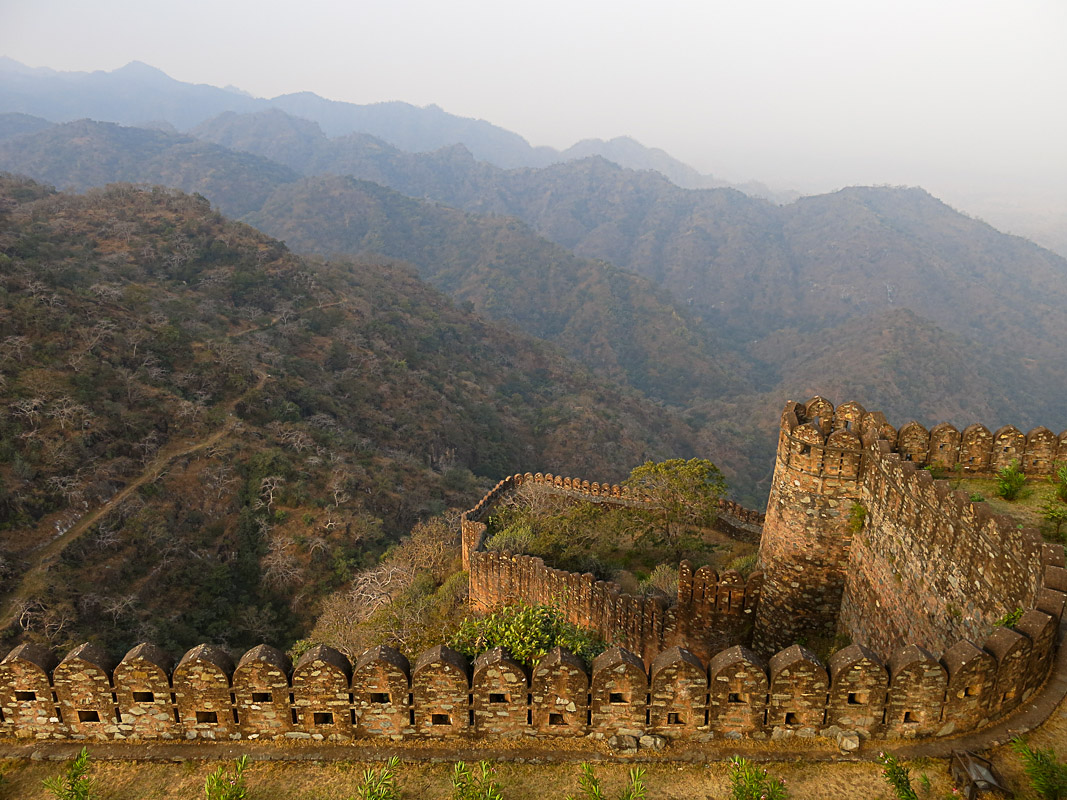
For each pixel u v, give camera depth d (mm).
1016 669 8891
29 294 59312
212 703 9281
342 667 9094
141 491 51125
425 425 83625
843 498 15938
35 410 49594
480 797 8180
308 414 72500
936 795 8172
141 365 61750
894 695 8750
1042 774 7727
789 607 17062
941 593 12078
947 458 15211
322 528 54969
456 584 26719
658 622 18688
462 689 9133
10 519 43719
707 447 118875
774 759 8836
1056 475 14594
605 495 29078
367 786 8445
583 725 9227
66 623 39281
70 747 9398
